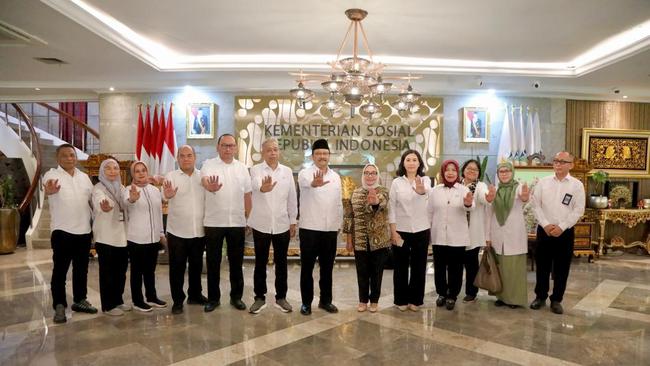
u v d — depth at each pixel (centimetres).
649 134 781
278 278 394
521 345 314
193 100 741
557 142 767
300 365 279
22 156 845
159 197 402
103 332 337
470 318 375
